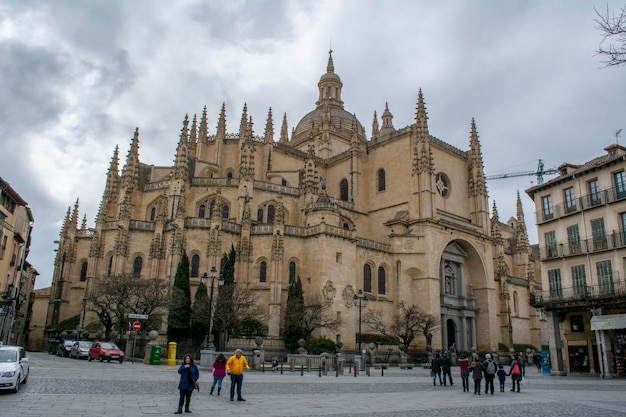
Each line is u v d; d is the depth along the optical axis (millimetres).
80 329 60719
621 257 50781
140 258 68750
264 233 69000
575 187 56781
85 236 74812
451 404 24438
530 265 104750
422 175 79938
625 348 48906
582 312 54719
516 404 24766
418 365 64625
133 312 57125
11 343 73438
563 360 55062
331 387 31484
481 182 90125
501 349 85938
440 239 78812
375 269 75188
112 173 82000
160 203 77250
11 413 17281
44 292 95000
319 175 94062
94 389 24797
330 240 68812
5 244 60812
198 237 67625
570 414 20766
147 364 46188
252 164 76875
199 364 45000
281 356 60750
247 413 19219
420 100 83625
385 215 84750
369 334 71125
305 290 68500
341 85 128750
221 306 57344
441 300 78875
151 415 18031
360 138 93375
